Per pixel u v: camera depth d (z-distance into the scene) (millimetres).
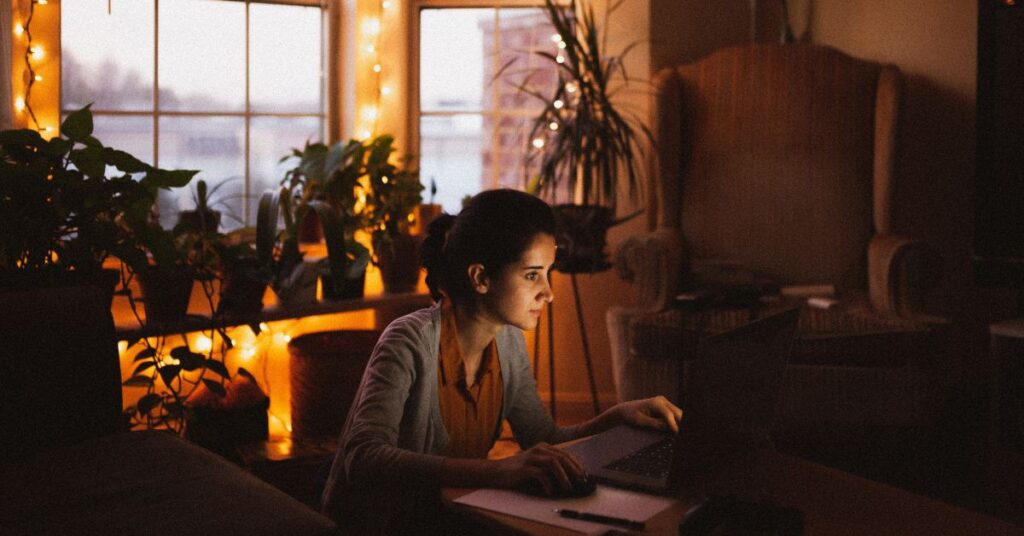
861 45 4281
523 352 1988
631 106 4117
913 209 4207
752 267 3992
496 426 1940
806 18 4363
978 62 3596
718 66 4047
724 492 1557
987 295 4078
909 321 3367
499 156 4258
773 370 1663
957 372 4156
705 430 1474
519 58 4211
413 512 1702
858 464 3457
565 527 1393
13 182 2439
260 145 3918
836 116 3949
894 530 1423
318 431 3322
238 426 3148
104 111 3553
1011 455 3320
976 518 1471
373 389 1703
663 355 3414
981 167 3633
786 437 3686
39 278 2547
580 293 4156
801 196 3955
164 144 3695
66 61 3453
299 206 3346
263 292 3125
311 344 3527
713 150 4027
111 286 2793
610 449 1704
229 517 1775
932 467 3420
